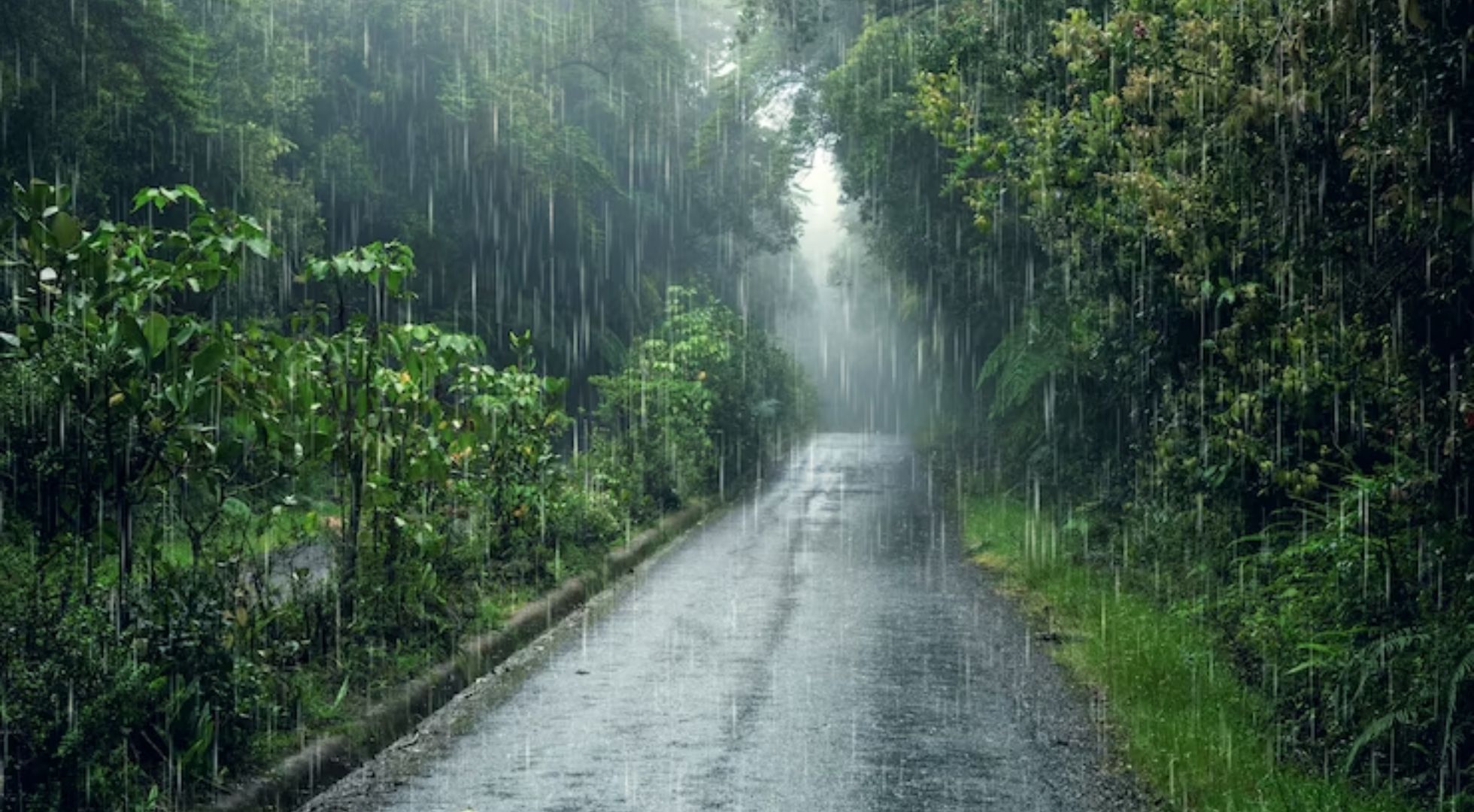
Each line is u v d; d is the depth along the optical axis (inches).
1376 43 267.0
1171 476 490.3
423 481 408.5
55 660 221.9
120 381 263.0
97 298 267.7
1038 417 896.3
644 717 337.7
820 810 260.7
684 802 264.7
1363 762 284.0
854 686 374.9
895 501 1094.4
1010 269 933.2
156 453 270.2
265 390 302.0
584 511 657.0
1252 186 339.0
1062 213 489.4
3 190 687.1
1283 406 365.1
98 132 761.6
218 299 850.8
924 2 1070.4
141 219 852.0
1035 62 517.0
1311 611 331.9
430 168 1364.4
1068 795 272.8
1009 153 542.9
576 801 265.4
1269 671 342.6
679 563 675.4
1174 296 444.8
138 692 228.8
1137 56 388.5
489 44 1421.0
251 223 293.9
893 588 580.4
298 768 271.7
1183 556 501.7
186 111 852.6
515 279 1470.2
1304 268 329.1
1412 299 301.0
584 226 1571.1
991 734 322.0
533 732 323.9
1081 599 511.2
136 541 280.2
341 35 1285.7
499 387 507.5
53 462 257.8
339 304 368.8
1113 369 556.7
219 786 249.8
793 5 1163.9
